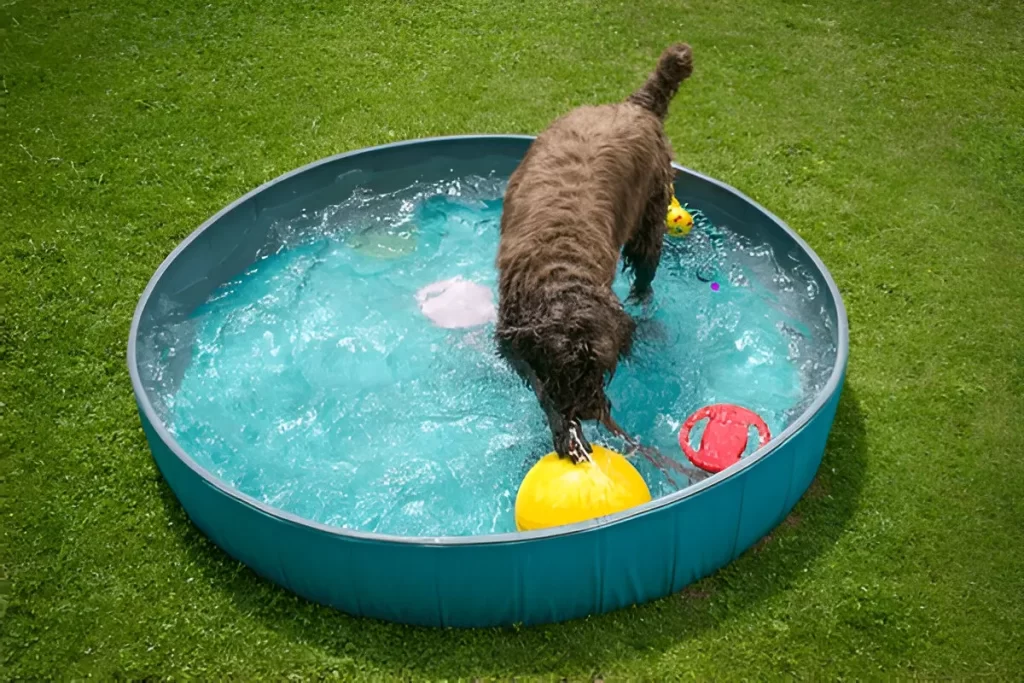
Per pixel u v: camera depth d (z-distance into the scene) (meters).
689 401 5.23
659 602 4.25
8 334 5.66
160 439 4.32
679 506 3.91
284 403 5.22
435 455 4.93
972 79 8.15
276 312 5.78
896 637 4.15
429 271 6.11
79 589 4.32
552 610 4.09
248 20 8.67
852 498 4.76
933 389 5.39
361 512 4.61
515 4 9.01
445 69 8.15
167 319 5.49
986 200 6.86
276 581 4.29
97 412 5.21
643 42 8.54
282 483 4.75
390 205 6.64
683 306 5.83
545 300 4.09
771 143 7.37
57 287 6.00
